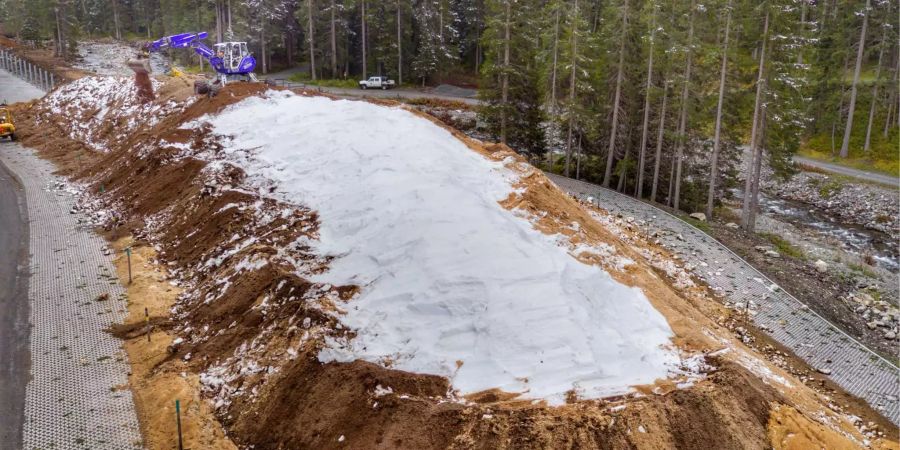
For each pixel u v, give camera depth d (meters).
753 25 29.59
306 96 29.25
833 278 26.55
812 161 47.84
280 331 15.26
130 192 26.27
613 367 13.48
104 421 13.81
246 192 21.98
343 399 12.98
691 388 12.95
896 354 19.89
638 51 35.47
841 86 50.41
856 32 47.50
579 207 25.20
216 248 20.14
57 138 37.78
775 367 17.12
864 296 24.50
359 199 19.38
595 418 11.89
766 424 13.02
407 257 16.31
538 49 41.06
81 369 15.58
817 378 18.03
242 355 15.24
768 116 31.11
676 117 34.16
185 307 18.19
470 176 21.12
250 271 17.69
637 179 36.31
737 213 39.38
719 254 26.03
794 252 29.92
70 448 13.02
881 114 48.94
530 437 11.59
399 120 25.11
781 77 30.06
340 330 14.66
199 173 24.52
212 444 13.21
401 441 11.89
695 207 36.53
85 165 32.19
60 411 14.09
